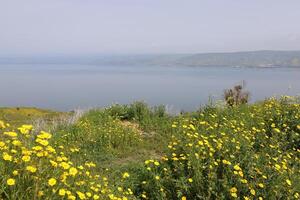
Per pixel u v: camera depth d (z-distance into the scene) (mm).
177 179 5996
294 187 5922
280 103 11086
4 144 4152
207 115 11695
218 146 6660
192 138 7480
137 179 6699
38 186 3730
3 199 3525
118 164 8336
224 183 5625
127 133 10609
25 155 3965
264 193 5668
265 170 6176
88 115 13438
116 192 5840
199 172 5863
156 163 6453
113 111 14172
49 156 4207
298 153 8203
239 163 6238
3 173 3729
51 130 10594
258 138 8578
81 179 5129
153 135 11273
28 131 4660
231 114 11438
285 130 8930
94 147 9477
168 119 13055
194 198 5703
